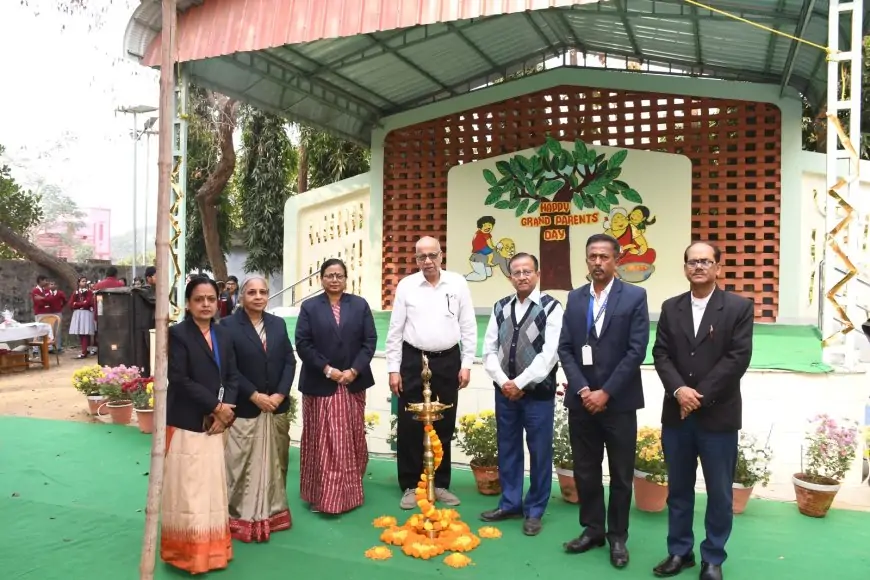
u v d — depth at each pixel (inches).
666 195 340.8
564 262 356.5
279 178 571.8
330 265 159.0
